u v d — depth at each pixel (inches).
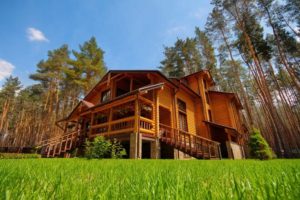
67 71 1072.2
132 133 358.0
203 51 1146.7
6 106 1392.7
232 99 799.7
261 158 394.9
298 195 25.0
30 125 1453.0
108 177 51.9
